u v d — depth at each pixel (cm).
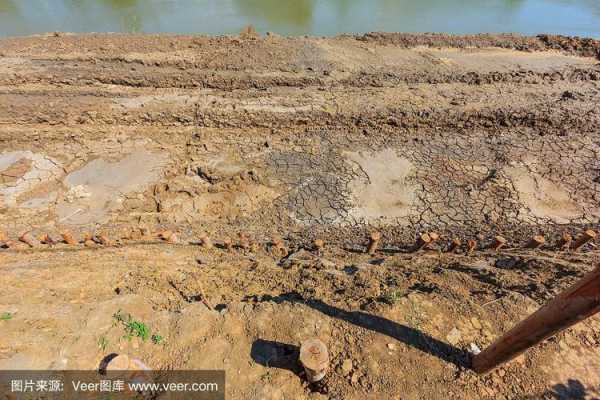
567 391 436
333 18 1989
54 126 1116
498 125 1145
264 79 1285
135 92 1236
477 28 1931
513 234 847
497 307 524
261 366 461
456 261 714
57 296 579
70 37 1552
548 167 1012
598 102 1202
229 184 966
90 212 912
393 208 926
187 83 1273
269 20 1948
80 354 466
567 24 1983
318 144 1095
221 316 516
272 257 775
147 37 1552
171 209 923
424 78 1338
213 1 2145
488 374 448
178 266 708
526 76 1359
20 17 1892
